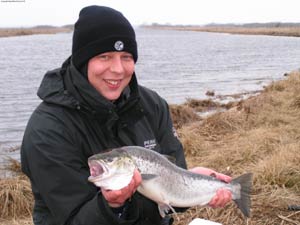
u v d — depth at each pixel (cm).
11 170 912
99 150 282
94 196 267
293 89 1759
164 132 342
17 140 1284
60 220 262
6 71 3438
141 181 264
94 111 279
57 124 271
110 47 284
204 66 3934
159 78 2931
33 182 278
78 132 276
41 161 264
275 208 599
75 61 290
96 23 282
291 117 1220
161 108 342
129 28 294
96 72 285
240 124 1178
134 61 304
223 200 337
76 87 278
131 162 254
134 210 266
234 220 570
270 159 756
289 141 938
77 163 271
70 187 263
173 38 12988
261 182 679
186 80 2816
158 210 306
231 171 785
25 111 1736
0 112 1712
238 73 3300
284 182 673
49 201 264
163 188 295
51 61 4450
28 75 3138
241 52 6150
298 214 582
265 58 5019
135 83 304
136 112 306
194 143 977
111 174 245
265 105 1383
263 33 17138
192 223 421
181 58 4969
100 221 250
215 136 1100
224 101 1934
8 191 694
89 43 283
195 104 1806
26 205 688
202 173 341
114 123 293
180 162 347
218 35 16625
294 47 7481
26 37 13875
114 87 292
